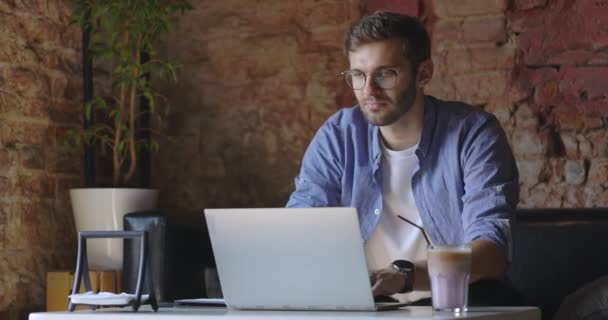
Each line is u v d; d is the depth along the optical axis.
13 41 4.18
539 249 3.37
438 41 4.28
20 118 4.20
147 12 4.18
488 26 4.19
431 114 2.61
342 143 2.69
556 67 4.09
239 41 4.67
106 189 4.16
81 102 4.57
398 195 2.62
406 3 4.31
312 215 1.89
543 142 4.09
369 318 1.69
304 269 1.92
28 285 4.21
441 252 1.84
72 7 4.51
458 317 1.71
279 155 4.59
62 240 4.43
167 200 4.77
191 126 4.76
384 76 2.44
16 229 4.16
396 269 2.13
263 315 1.79
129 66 4.28
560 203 4.06
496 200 2.39
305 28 4.55
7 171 4.12
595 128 4.00
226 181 4.69
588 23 4.02
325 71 4.50
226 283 2.01
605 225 3.32
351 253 1.87
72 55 4.51
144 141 4.41
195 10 4.75
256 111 4.64
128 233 2.04
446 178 2.56
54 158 4.39
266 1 4.62
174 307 2.18
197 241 3.68
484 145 2.51
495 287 2.41
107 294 2.00
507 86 4.15
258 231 1.95
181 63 4.77
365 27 2.46
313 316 1.75
